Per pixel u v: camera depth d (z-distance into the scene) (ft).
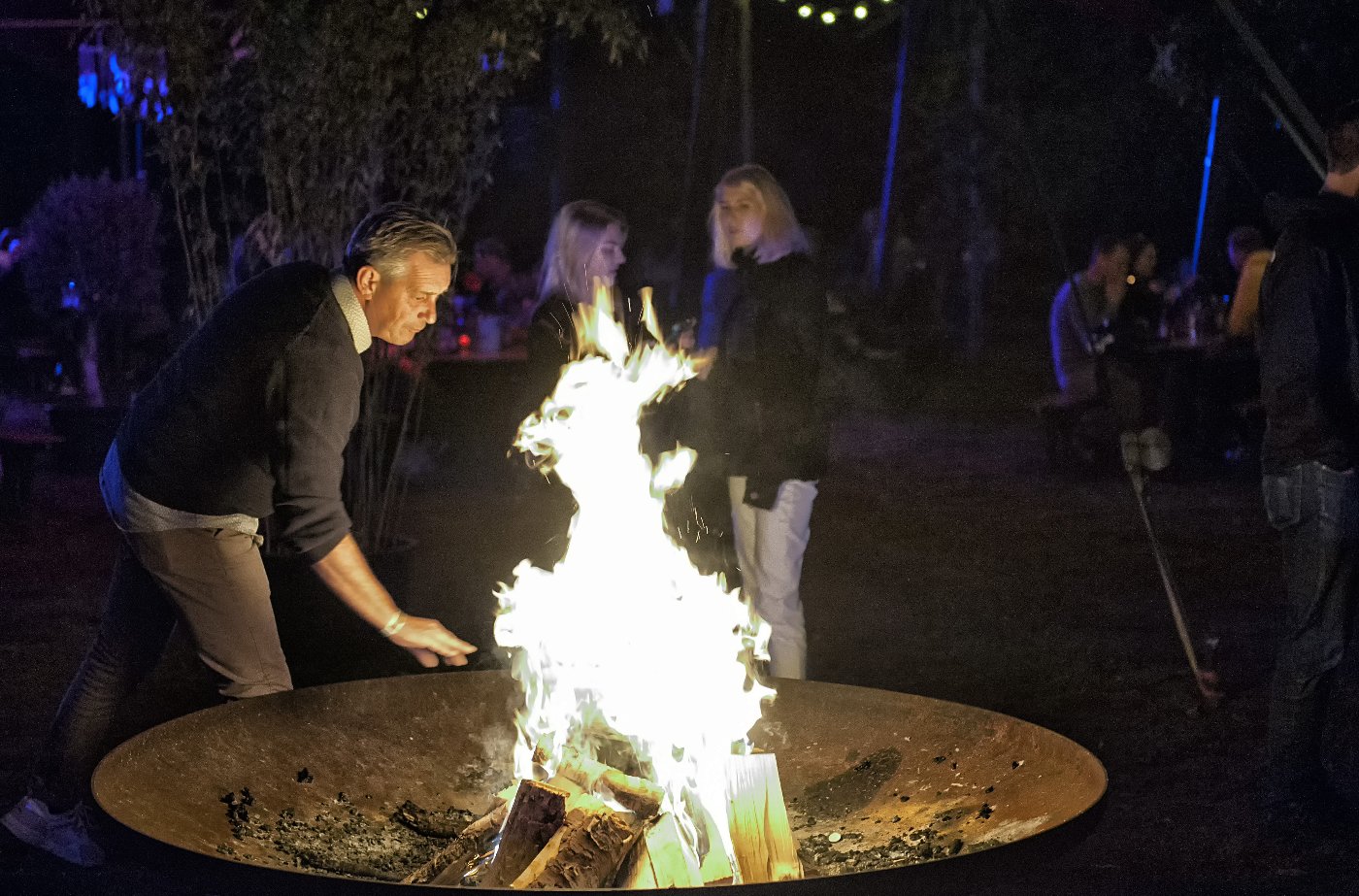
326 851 8.48
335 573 10.77
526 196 54.19
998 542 28.19
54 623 21.57
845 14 58.03
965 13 57.41
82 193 34.99
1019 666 19.51
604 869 7.79
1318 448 13.15
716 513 16.75
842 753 9.88
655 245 54.85
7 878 12.05
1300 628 13.56
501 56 19.26
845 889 6.66
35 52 35.88
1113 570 25.61
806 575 25.38
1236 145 42.37
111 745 15.80
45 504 31.86
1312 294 13.01
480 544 27.40
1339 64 33.14
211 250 18.86
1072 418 36.78
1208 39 33.12
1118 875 12.55
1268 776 13.92
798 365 14.76
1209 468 36.94
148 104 18.13
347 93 18.08
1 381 45.14
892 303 59.93
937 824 8.68
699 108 32.53
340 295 10.71
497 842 8.43
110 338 36.94
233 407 10.59
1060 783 8.46
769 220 14.98
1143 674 19.10
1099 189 60.59
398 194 20.45
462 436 35.04
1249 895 12.08
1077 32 58.13
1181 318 41.39
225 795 8.75
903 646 20.61
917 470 37.58
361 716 10.06
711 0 32.73
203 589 11.00
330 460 10.65
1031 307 64.44
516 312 37.24
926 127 63.36
